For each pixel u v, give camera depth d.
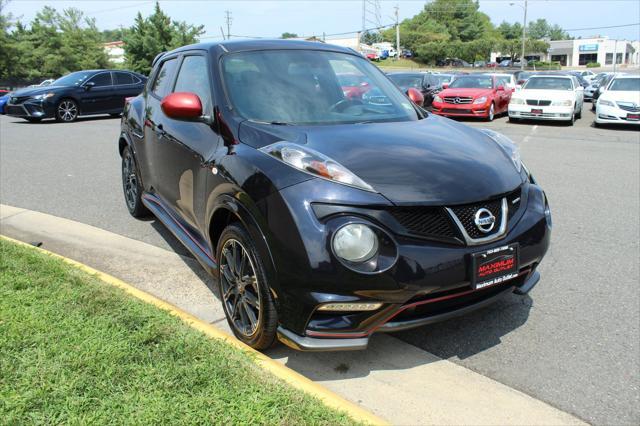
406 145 3.15
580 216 5.97
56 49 55.72
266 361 2.85
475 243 2.75
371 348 3.19
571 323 3.51
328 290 2.56
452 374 2.94
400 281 2.57
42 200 6.59
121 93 17.55
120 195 6.84
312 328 2.64
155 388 2.48
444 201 2.71
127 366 2.64
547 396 2.77
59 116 16.30
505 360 3.09
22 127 14.94
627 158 9.87
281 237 2.64
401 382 2.86
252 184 2.84
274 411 2.37
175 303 3.73
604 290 4.02
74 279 3.71
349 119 3.63
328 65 4.12
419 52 103.06
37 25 55.59
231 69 3.78
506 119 18.42
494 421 2.57
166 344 2.86
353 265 2.54
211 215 3.25
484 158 3.20
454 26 119.88
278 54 4.05
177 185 4.02
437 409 2.65
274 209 2.69
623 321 3.54
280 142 3.01
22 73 51.88
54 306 3.26
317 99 3.73
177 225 4.27
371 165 2.83
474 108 17.45
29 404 2.35
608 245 5.00
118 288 3.63
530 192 3.22
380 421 2.42
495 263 2.79
